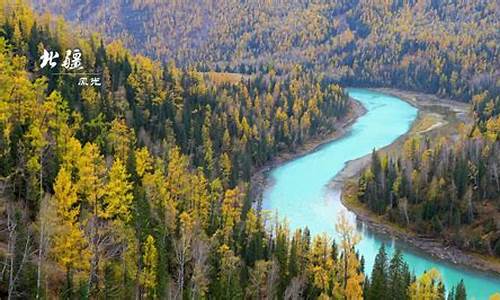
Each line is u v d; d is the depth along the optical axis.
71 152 79.75
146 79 170.88
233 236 101.62
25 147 78.31
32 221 69.19
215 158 160.25
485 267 122.56
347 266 94.38
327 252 99.94
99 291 63.91
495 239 127.06
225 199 108.00
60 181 64.25
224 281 80.31
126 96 159.50
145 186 90.62
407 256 127.94
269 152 193.25
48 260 64.81
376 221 145.50
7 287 57.03
